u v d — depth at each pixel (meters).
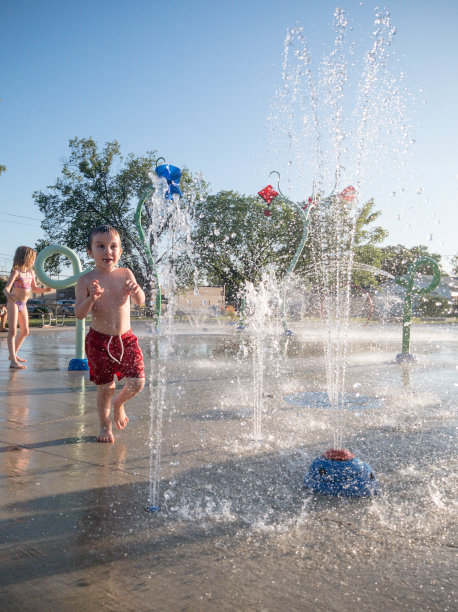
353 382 5.22
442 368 6.41
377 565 1.54
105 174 31.44
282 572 1.50
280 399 4.23
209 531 1.76
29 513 1.90
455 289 37.03
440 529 1.79
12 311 6.02
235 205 30.22
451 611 1.31
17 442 2.91
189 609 1.31
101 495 2.09
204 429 3.20
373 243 30.73
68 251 6.02
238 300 28.19
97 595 1.37
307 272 28.00
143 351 8.34
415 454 2.68
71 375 5.55
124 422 3.09
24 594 1.37
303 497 2.08
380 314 30.92
